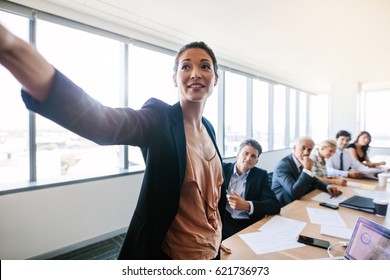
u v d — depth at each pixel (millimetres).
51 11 2094
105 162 2656
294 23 2572
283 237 1145
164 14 2389
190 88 640
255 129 4934
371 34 2852
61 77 359
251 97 4723
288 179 1926
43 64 341
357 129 5680
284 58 3867
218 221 802
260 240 1109
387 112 5617
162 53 3023
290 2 2143
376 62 4059
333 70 4641
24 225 1901
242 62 4105
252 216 1500
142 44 2805
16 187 1889
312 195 1936
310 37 2973
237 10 2305
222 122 4070
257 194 1666
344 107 5773
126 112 508
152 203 603
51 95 347
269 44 3230
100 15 2367
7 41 306
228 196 1464
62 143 2285
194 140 719
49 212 2031
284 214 1481
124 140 505
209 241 711
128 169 2750
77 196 2199
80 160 2438
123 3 2174
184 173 625
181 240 657
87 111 393
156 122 594
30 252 1932
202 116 845
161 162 591
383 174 2375
